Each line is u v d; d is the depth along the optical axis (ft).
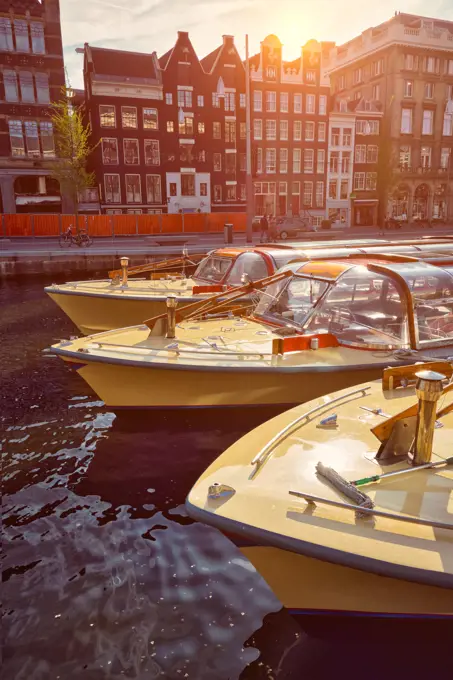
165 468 16.83
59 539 13.21
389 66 151.84
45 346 32.42
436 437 11.82
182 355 19.35
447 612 9.58
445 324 21.03
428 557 8.50
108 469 16.81
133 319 32.04
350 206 156.25
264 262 30.04
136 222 110.63
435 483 10.19
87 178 105.09
